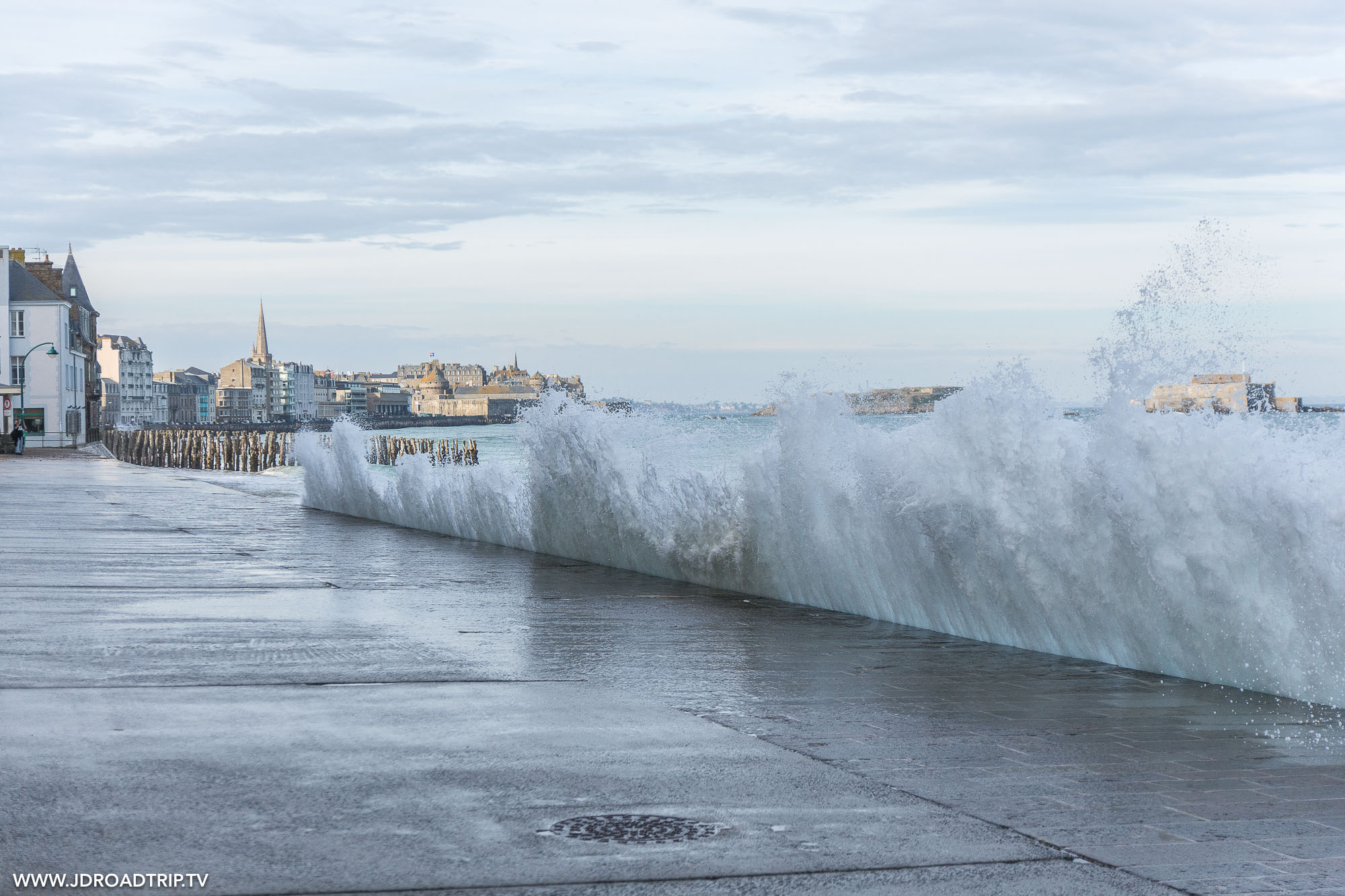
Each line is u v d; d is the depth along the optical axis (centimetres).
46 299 8788
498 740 595
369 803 483
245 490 3412
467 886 396
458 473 1962
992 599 930
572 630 983
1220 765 567
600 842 442
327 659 814
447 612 1077
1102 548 836
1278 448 764
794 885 403
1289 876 418
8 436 6950
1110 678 791
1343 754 590
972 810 490
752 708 685
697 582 1320
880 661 850
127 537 1792
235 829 446
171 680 726
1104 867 425
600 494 1498
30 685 700
